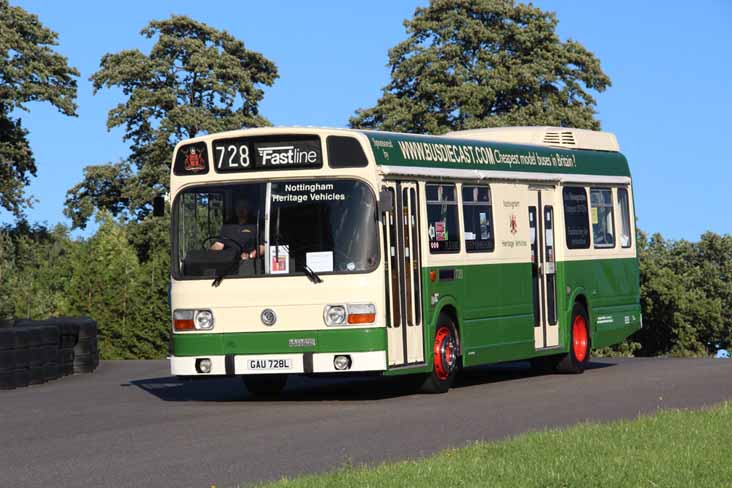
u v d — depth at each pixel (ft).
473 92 225.56
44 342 82.64
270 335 61.93
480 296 70.33
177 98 249.75
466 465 37.65
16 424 56.29
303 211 62.03
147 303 262.06
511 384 72.08
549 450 40.19
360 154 61.77
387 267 62.08
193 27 255.91
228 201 63.26
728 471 35.68
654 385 66.49
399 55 234.58
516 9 235.61
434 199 66.85
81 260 278.05
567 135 83.10
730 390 62.49
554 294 78.54
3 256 251.80
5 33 227.40
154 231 246.47
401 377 79.66
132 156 255.09
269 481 37.76
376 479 35.68
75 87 237.66
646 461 37.63
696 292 269.85
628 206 88.58
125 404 64.75
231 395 69.31
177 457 44.04
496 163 73.20
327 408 59.31
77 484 38.93
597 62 236.43
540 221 77.51
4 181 234.99
